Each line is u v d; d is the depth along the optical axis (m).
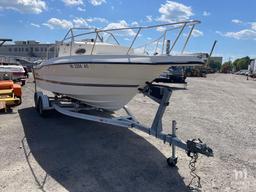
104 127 6.73
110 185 3.88
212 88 19.00
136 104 10.41
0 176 4.00
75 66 5.86
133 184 3.93
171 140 4.45
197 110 9.73
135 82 5.36
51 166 4.42
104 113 7.03
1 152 4.91
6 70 14.09
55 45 7.89
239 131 6.97
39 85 8.91
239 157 5.12
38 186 3.76
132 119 5.71
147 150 5.27
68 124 6.91
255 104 11.82
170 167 4.53
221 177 4.25
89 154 4.98
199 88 18.45
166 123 7.56
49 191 3.64
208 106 10.72
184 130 6.88
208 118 8.43
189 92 15.47
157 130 4.73
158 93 4.96
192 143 4.06
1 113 7.97
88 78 5.80
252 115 9.14
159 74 5.18
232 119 8.40
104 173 4.24
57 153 4.97
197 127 7.22
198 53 4.94
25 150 5.05
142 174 4.25
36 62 9.34
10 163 4.46
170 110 9.54
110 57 5.21
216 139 6.20
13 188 3.68
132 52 5.68
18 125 6.71
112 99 5.91
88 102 6.46
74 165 4.49
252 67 49.03
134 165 4.57
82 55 5.68
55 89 7.33
